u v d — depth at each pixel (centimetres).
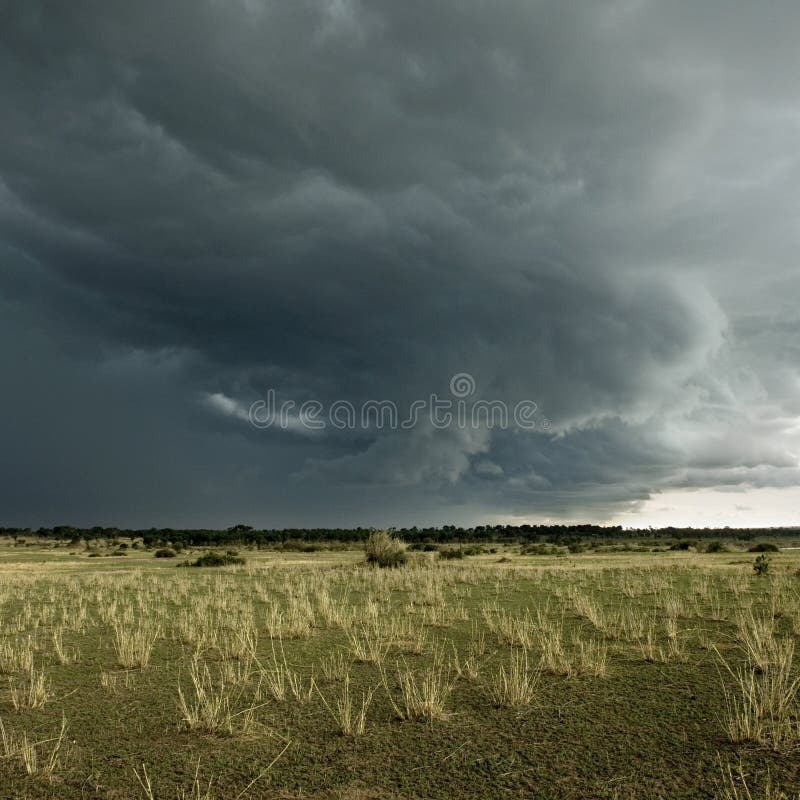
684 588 2025
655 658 976
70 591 2314
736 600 1667
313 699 802
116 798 535
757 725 628
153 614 1645
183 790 545
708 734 641
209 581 2764
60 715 761
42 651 1151
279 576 3062
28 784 563
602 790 527
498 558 5719
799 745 599
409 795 528
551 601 1756
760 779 534
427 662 993
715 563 3831
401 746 635
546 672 912
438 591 1967
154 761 611
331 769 584
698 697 766
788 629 1185
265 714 745
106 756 627
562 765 578
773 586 1966
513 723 693
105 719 743
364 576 2906
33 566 4819
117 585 2569
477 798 520
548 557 5800
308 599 1900
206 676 937
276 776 572
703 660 960
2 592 2239
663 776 549
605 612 1490
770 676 841
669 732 651
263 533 12938
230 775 576
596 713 718
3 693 864
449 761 595
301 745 645
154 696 836
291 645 1160
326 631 1316
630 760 584
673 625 1205
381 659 1020
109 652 1132
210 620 1473
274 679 905
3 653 1085
